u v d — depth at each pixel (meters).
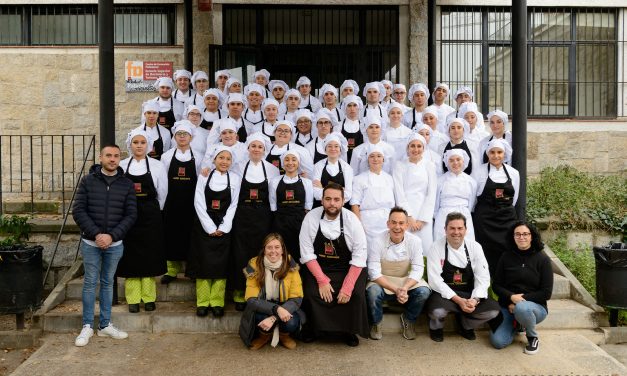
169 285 5.57
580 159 9.06
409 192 5.51
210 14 8.77
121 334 4.88
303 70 9.05
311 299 4.66
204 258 4.98
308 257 4.75
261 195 5.09
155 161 5.30
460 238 4.77
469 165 5.90
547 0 9.14
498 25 9.23
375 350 4.64
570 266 6.12
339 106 7.25
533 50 9.27
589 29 9.32
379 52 9.08
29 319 5.37
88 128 8.89
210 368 4.27
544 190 7.35
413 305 4.82
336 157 5.41
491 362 4.41
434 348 4.70
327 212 4.74
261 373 4.18
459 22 9.21
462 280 4.81
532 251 4.74
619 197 7.14
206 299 5.10
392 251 4.87
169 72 8.89
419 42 8.98
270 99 6.43
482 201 5.53
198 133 6.18
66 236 6.57
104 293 4.85
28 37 9.05
